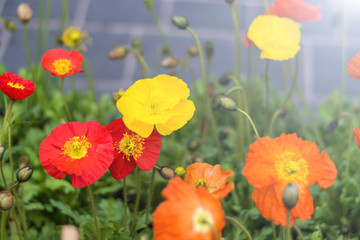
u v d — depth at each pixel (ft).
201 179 1.69
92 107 3.35
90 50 5.98
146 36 6.19
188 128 3.30
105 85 5.48
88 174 1.62
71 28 3.15
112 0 6.86
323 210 2.41
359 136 1.65
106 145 1.64
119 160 1.75
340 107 3.07
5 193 1.70
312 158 1.62
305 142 1.65
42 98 3.27
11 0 6.75
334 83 5.49
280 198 1.56
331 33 6.26
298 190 1.57
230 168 2.68
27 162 2.06
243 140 2.96
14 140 2.94
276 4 2.31
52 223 2.43
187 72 5.59
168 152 3.03
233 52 5.92
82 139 1.65
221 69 5.67
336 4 6.75
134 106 1.68
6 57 5.77
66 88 5.22
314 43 6.06
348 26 6.42
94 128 1.67
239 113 2.66
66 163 1.63
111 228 2.10
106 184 2.67
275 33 2.06
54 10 6.61
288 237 1.53
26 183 2.56
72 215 2.28
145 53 5.89
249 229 2.30
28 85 1.87
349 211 2.51
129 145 1.73
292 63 5.71
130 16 6.56
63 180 2.61
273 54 2.05
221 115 3.41
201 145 3.05
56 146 1.65
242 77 3.62
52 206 2.52
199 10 6.64
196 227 1.37
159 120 1.67
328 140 3.16
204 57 5.83
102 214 2.36
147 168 1.76
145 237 1.47
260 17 2.07
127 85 5.50
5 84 1.81
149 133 1.68
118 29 6.33
